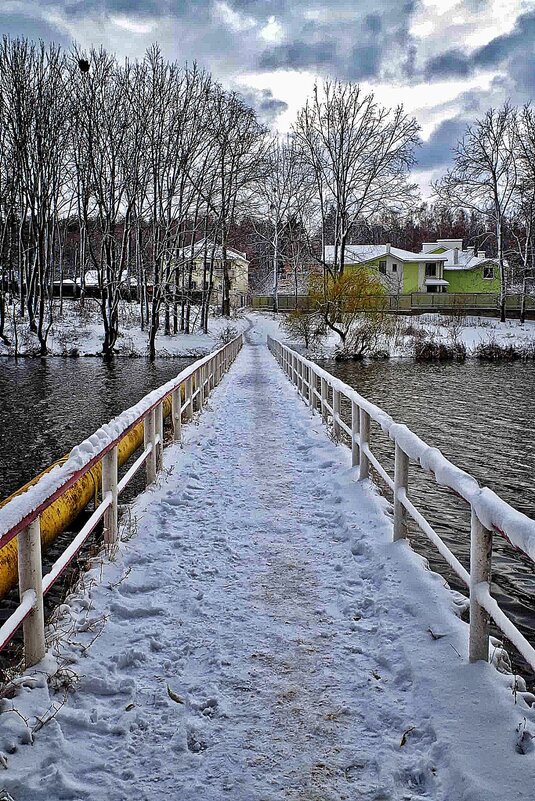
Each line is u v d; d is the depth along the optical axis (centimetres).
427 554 742
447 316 4859
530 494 1059
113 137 3603
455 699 312
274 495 714
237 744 292
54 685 331
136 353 3719
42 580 352
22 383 2564
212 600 445
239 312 5972
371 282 4016
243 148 4328
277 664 361
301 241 5762
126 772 275
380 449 1277
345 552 535
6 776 265
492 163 4459
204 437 1052
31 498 331
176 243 3816
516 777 258
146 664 362
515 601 645
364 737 296
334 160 4403
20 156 3678
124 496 941
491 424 1708
